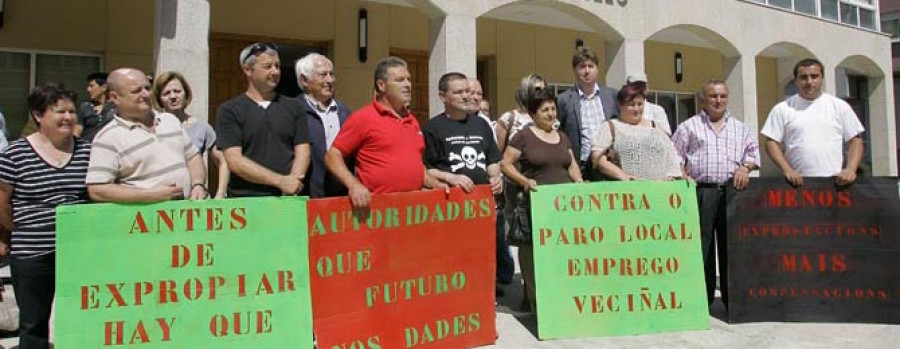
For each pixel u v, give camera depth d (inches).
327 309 157.2
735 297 206.8
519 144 204.4
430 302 173.6
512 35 525.7
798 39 553.0
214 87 403.9
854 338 191.5
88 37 368.8
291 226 154.6
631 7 439.2
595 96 234.2
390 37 463.5
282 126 160.1
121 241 141.6
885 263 205.9
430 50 370.3
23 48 354.9
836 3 604.4
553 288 191.9
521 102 218.7
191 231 147.3
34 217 145.9
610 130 206.5
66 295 137.0
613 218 197.0
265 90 161.3
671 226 200.1
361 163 169.3
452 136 189.5
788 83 680.4
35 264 145.9
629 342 187.6
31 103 146.6
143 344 142.5
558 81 554.3
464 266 180.9
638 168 202.7
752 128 514.9
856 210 208.2
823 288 207.8
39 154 147.6
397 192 168.2
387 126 168.6
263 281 152.3
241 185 159.0
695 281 200.2
